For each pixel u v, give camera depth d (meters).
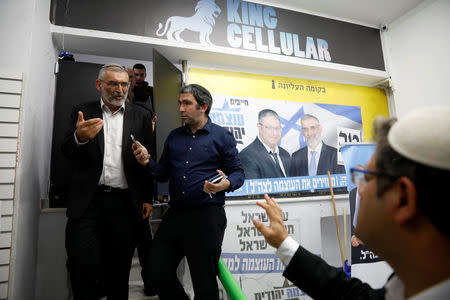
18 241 1.64
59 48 2.61
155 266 1.55
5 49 1.71
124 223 1.70
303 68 3.25
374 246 0.46
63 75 2.61
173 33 2.70
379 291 0.63
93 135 1.51
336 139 3.38
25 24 1.77
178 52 2.80
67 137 1.66
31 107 1.83
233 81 3.08
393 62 3.74
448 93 3.17
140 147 1.62
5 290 1.55
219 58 2.95
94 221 1.64
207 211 1.65
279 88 3.25
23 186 1.72
